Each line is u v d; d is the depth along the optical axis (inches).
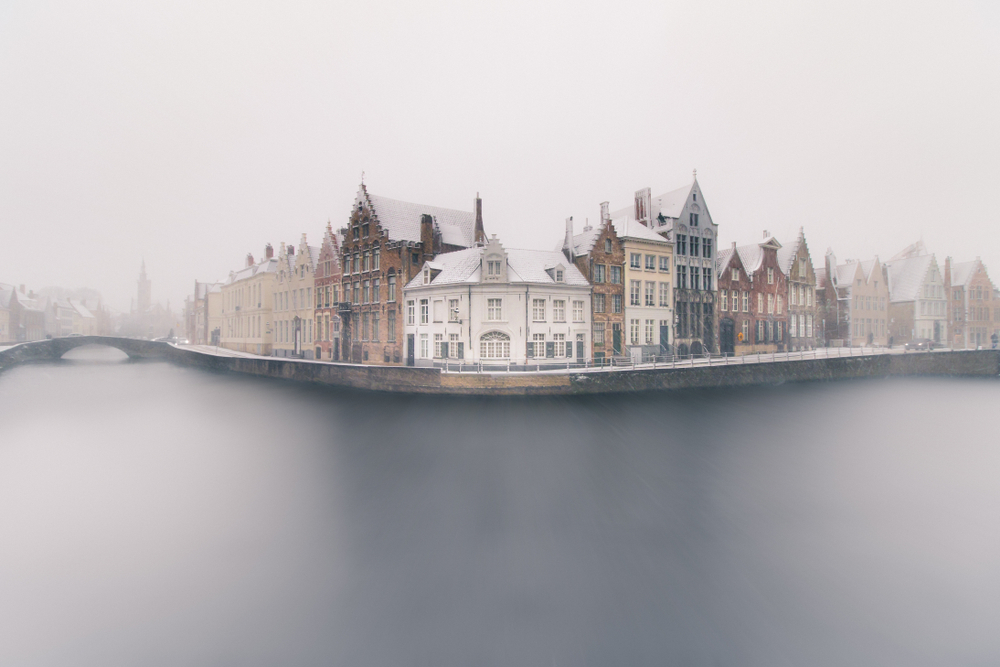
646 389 1466.5
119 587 462.9
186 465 834.8
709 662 358.9
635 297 1851.6
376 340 1879.9
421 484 721.0
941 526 590.6
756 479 750.5
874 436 1027.3
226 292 3257.9
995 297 3176.7
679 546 532.4
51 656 372.5
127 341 3218.5
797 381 1809.8
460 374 1379.2
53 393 1684.3
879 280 2908.5
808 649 372.5
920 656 366.3
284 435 1020.5
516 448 895.1
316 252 2375.7
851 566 494.9
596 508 633.0
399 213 1955.0
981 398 1528.1
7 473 797.2
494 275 1503.4
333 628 399.9
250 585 463.2
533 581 463.8
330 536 561.3
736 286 2191.2
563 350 1595.7
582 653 367.6
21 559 515.2
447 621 406.6
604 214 1806.1
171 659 368.2
